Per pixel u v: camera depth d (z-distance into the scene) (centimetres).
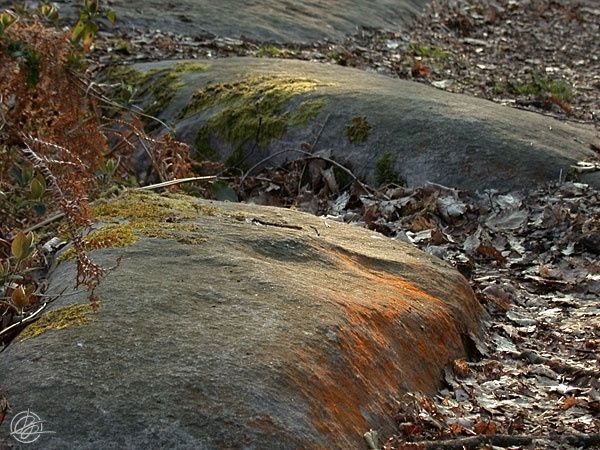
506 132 831
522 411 405
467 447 356
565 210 695
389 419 361
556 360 467
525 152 801
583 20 1839
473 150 805
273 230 479
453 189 763
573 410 413
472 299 500
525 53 1557
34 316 368
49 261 450
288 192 818
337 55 1273
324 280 430
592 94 1286
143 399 306
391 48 1402
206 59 1098
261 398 317
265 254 450
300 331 364
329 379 346
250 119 902
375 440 337
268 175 850
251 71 1002
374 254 491
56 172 523
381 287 445
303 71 1007
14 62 611
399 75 1242
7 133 613
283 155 864
